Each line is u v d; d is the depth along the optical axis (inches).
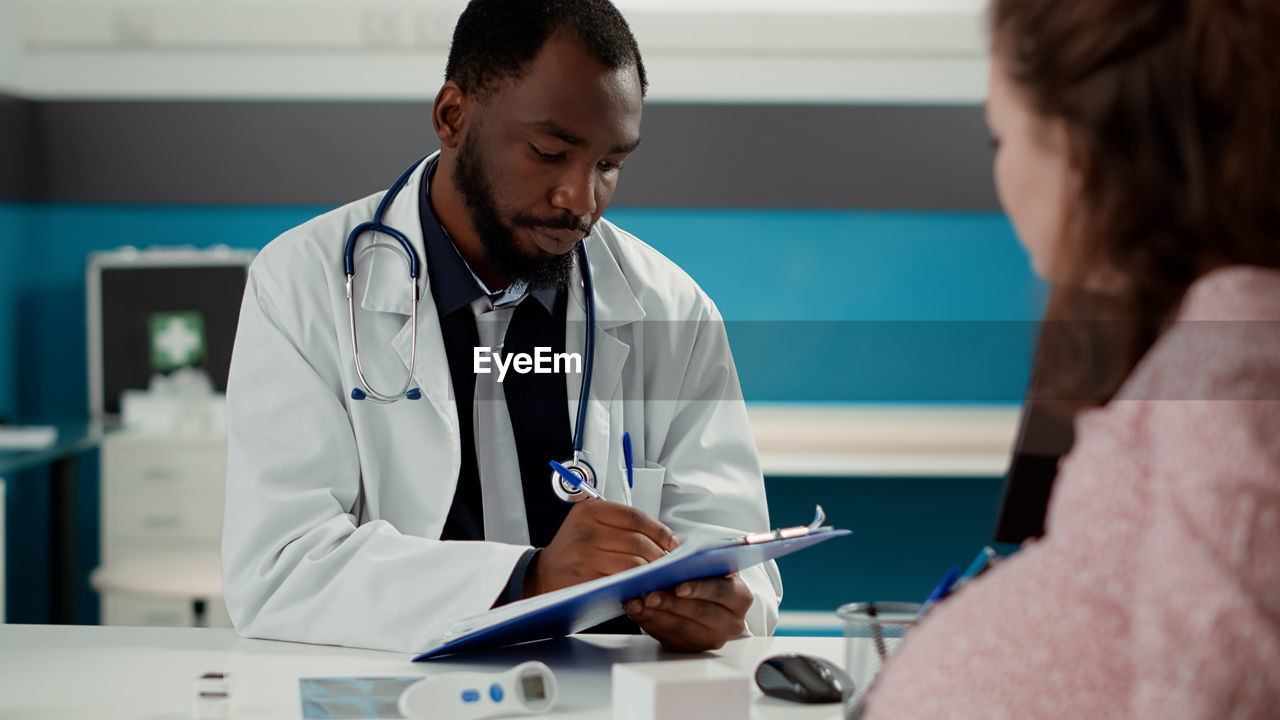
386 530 41.0
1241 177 18.4
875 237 125.3
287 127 124.0
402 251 48.3
